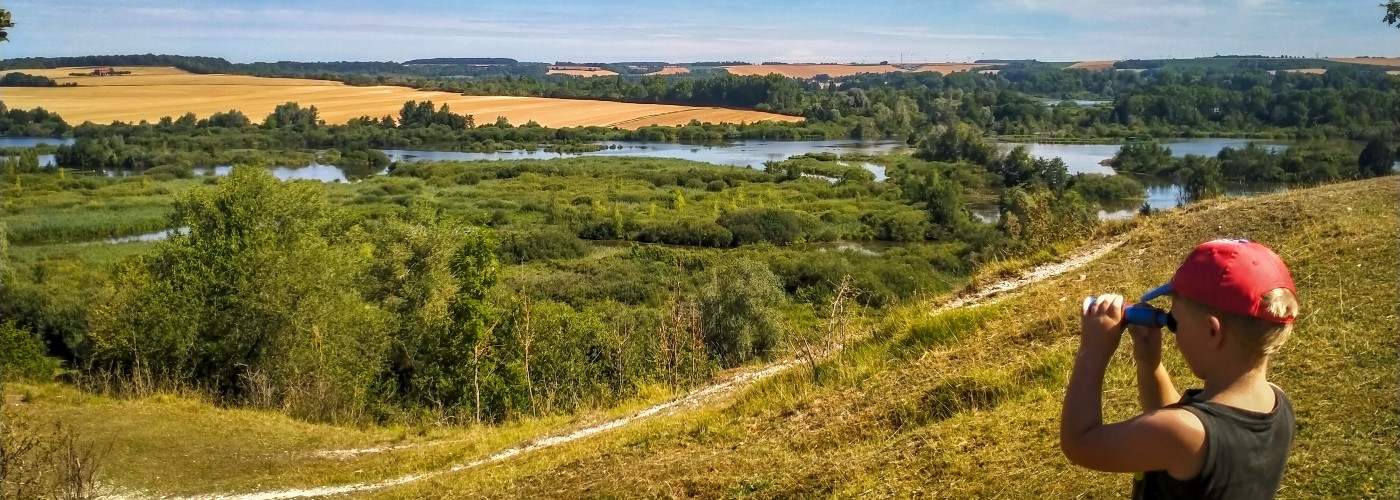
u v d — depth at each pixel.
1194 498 1.93
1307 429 4.34
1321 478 3.88
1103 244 12.24
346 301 25.80
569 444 10.27
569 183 85.31
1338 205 10.00
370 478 11.08
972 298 11.56
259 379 19.98
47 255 48.62
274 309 22.70
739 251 55.47
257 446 13.05
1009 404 6.41
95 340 22.98
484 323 22.05
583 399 18.80
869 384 8.42
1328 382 4.85
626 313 30.81
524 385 20.25
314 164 112.56
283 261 23.25
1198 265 2.01
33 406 14.26
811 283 42.41
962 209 67.44
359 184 85.06
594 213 67.56
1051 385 6.57
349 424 17.17
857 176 87.75
